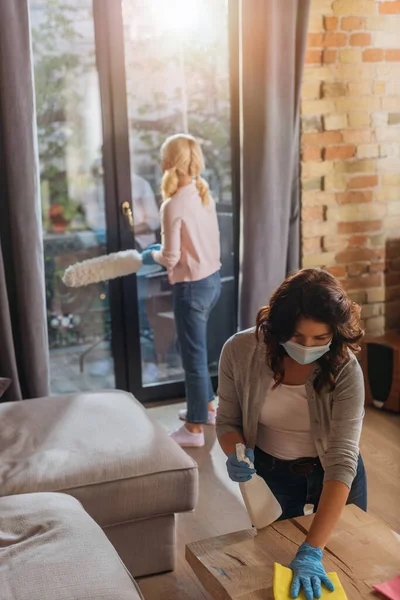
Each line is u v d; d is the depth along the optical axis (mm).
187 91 3852
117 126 3730
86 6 3592
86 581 1706
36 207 3379
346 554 1732
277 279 3938
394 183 4172
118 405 2811
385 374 3779
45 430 2568
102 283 3895
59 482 2252
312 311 1663
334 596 1566
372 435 3527
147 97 3785
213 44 3840
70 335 3906
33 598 1647
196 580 2402
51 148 3682
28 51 3234
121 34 3648
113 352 3971
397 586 1610
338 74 3939
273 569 1676
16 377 3438
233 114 3922
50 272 3807
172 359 4102
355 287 4230
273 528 1862
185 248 3324
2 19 3158
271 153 3773
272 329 1728
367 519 1878
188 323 3379
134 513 2336
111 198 3797
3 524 1962
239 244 4051
